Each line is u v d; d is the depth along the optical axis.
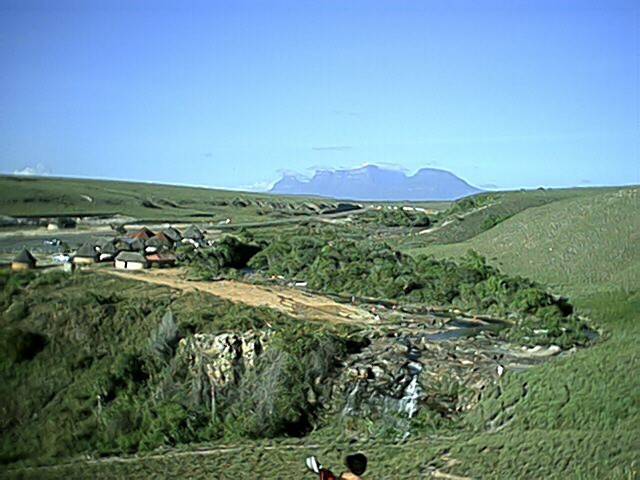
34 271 50.78
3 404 36.50
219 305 49.84
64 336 41.88
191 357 40.75
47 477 30.38
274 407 36.59
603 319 51.00
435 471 26.00
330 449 32.19
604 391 30.06
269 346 40.56
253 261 77.38
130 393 38.47
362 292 63.91
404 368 39.72
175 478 29.62
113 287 51.16
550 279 67.50
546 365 36.28
